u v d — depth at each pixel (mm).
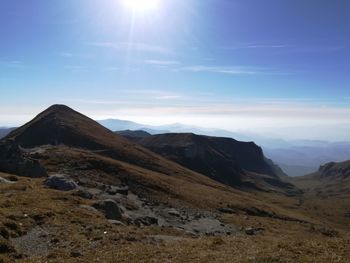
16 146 72375
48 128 138500
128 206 58875
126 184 80500
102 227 33531
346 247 25359
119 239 29859
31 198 40844
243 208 92562
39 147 116438
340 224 158625
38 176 69688
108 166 90312
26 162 69750
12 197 40031
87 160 90938
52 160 87125
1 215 31453
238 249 25875
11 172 67250
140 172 96750
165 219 58812
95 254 24703
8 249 24859
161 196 79000
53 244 27328
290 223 88188
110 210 43156
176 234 43594
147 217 52094
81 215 37156
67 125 142750
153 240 31312
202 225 59906
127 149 140750
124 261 22984
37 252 25578
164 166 137250
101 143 136375
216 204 86938
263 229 67438
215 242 29031
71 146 127125
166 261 22766
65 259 23453
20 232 29031
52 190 48938
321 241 27609
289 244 26281
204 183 133250
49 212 35094
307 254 23609
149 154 153750
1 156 68938
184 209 72125
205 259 22875
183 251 25422
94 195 56281
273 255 22797
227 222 68125
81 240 28484
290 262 21562
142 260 23062
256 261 21641
